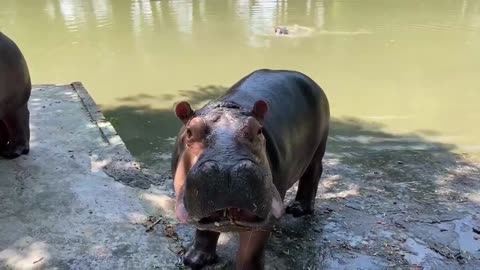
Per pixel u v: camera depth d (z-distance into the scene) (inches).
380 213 235.6
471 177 279.6
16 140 251.8
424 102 407.5
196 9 783.7
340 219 228.2
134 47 563.8
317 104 203.6
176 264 182.7
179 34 623.8
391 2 868.6
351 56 537.6
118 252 186.5
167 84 443.5
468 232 221.6
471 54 549.0
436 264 197.8
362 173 281.3
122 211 211.9
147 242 193.2
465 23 701.9
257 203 113.0
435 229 223.0
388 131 350.0
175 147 157.3
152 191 229.9
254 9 786.2
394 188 263.0
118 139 275.0
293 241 208.8
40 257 182.1
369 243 210.1
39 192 221.8
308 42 591.5
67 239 192.4
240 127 121.9
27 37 614.2
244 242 163.0
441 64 513.3
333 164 293.0
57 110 309.7
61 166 244.7
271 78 189.8
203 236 183.6
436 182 271.7
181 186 127.8
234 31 640.4
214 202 111.3
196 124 123.0
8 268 176.2
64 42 589.3
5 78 231.0
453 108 396.2
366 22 704.4
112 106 389.1
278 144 164.6
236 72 478.3
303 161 195.8
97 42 588.1
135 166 248.4
